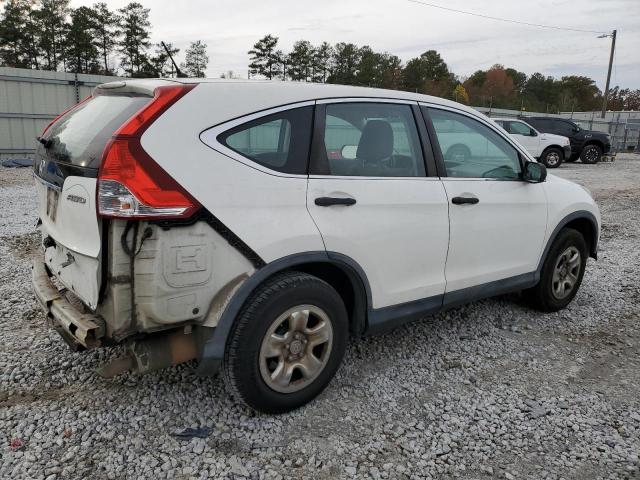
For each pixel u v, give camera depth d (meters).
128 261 2.48
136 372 2.67
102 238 2.46
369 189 3.21
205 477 2.52
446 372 3.65
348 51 69.19
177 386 3.30
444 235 3.61
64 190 2.73
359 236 3.13
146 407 3.07
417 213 3.44
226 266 2.68
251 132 2.81
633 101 104.00
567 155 20.12
